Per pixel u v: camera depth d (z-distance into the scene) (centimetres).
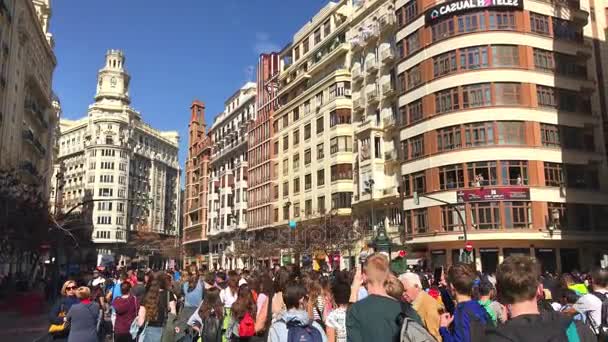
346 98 5622
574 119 4175
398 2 4728
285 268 1145
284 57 7400
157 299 968
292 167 6538
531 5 4191
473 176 3912
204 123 11238
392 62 4922
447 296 808
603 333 655
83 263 6781
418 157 4300
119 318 1084
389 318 476
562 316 340
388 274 512
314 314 846
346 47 5678
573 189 4034
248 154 7912
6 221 3112
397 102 4825
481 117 3959
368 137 4997
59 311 1115
